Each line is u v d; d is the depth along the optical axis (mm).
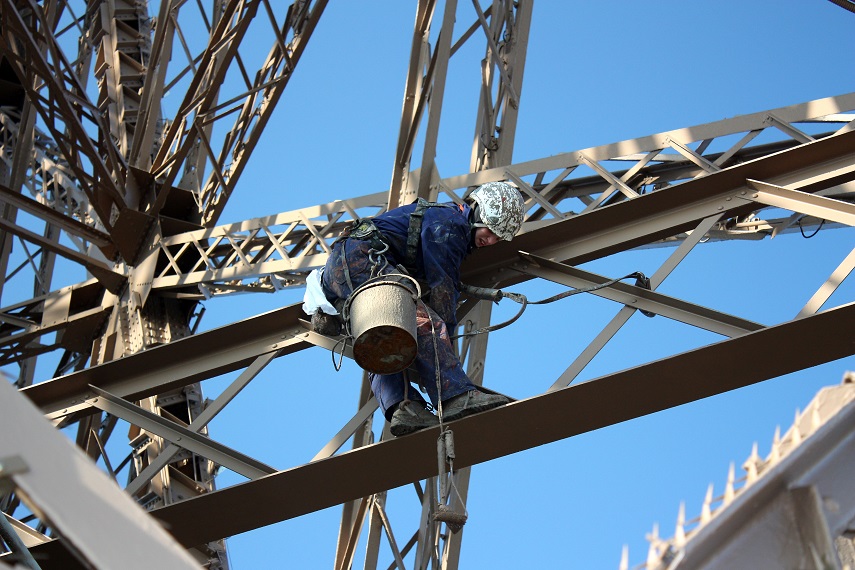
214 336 8547
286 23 13148
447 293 7629
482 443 7516
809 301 7359
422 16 10023
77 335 14547
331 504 7781
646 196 8133
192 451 8195
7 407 3504
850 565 3344
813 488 3281
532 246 8320
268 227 12992
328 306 7840
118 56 17469
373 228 7750
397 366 7270
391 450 7438
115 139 16281
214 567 10766
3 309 14945
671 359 7145
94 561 3213
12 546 7164
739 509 3191
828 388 3443
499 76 10453
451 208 7910
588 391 7273
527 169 9750
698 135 9359
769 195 8070
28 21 17062
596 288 7945
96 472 3359
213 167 13961
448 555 8672
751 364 7234
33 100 13500
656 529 3186
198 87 14141
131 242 14258
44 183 17203
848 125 8352
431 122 9578
